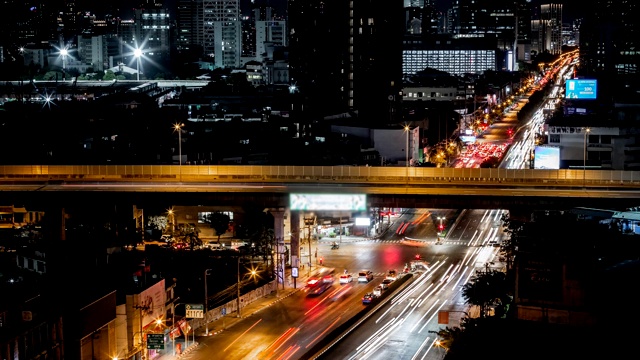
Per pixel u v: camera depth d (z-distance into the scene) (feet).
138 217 596.70
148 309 394.73
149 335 370.94
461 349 192.54
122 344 385.50
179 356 398.21
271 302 495.82
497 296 415.03
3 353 307.37
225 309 469.57
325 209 495.00
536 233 347.56
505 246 508.12
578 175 501.15
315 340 419.95
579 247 318.86
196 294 503.61
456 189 492.54
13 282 371.35
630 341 201.46
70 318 348.79
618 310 291.38
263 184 510.99
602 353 191.83
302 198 495.00
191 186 508.94
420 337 418.51
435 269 570.05
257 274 548.72
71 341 349.00
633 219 465.88
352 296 505.25
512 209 490.49
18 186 520.01
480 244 647.15
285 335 430.20
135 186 512.22
